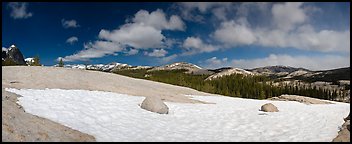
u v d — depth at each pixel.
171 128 19.09
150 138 16.38
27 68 44.41
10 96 20.17
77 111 20.11
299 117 24.31
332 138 17.27
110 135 16.16
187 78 150.62
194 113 24.72
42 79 36.78
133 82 49.34
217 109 27.34
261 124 21.39
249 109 28.19
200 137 17.36
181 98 35.09
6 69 42.41
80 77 42.75
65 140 14.08
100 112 20.97
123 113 21.70
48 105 20.27
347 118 22.83
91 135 15.64
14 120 14.59
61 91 26.95
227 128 20.03
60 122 16.92
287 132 19.05
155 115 22.44
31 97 21.80
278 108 30.08
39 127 14.84
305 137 17.66
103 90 33.62
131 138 16.03
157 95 35.22
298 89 157.50
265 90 136.50
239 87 133.75
